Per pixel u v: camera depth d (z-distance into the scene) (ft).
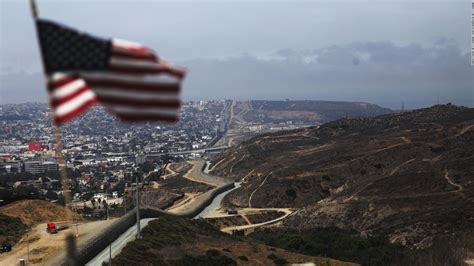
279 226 446.19
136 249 245.24
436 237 310.45
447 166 444.96
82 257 223.92
